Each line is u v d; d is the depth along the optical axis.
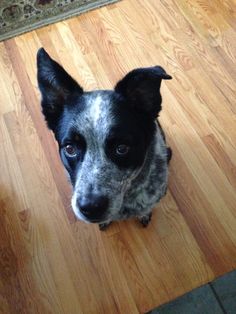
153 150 0.46
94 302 0.53
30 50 0.75
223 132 0.63
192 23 0.74
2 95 0.70
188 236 0.56
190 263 0.54
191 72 0.69
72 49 0.74
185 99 0.66
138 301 0.52
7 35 0.76
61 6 0.78
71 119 0.40
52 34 0.76
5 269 0.56
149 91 0.40
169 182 0.60
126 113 0.40
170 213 0.58
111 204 0.40
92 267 0.55
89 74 0.71
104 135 0.39
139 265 0.54
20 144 0.65
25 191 0.61
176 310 0.51
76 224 0.58
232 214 0.57
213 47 0.71
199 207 0.58
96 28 0.76
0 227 0.59
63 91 0.42
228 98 0.66
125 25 0.75
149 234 0.56
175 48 0.71
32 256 0.56
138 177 0.45
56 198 0.60
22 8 0.78
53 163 0.63
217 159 0.61
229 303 0.51
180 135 0.63
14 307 0.53
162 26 0.74
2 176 0.63
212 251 0.55
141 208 0.51
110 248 0.56
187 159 0.61
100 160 0.40
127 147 0.40
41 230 0.58
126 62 0.71
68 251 0.56
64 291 0.54
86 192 0.39
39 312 0.53
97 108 0.40
